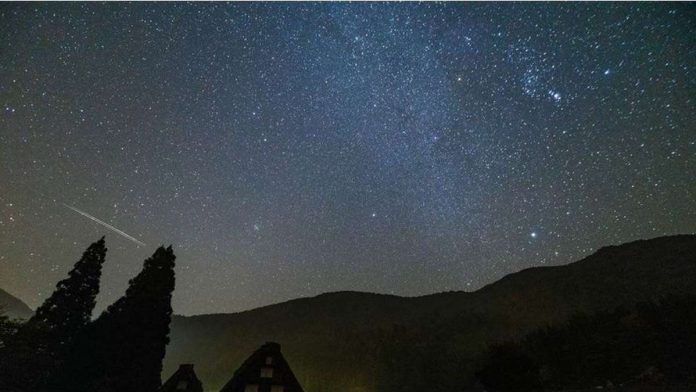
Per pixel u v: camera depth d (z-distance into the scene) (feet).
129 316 90.33
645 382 62.80
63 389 80.89
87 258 108.99
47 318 99.09
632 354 71.05
